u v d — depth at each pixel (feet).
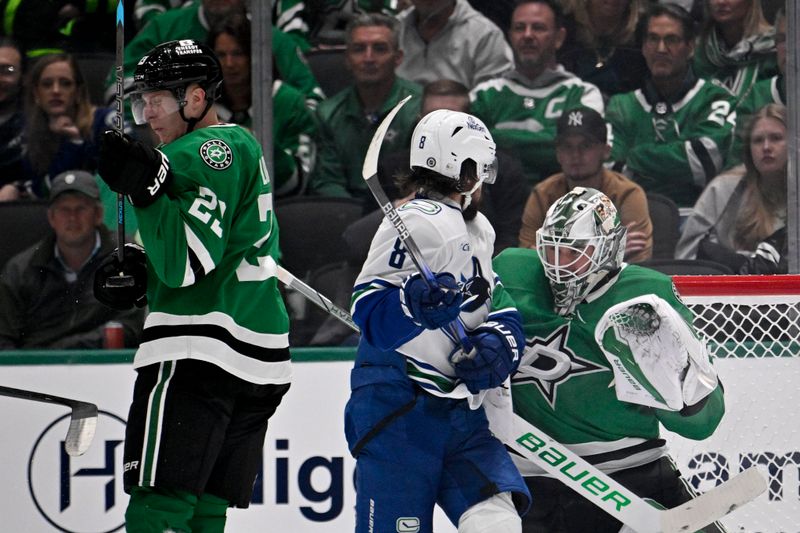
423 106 57.16
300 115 56.34
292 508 43.16
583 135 57.11
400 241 28.02
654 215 56.90
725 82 56.90
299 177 56.39
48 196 55.16
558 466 34.45
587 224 33.71
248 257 28.84
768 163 56.29
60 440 43.47
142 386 27.68
